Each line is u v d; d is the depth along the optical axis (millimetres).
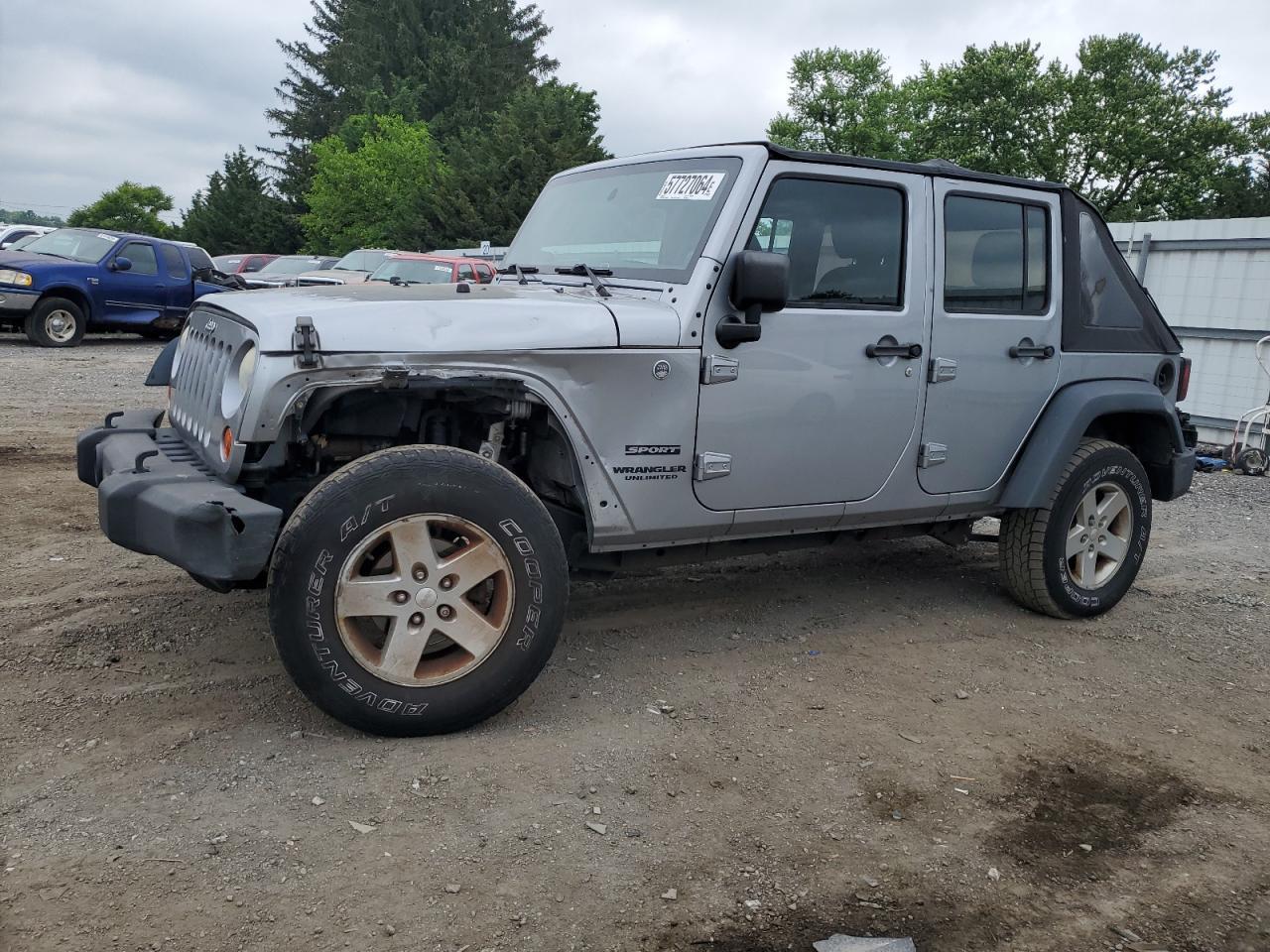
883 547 6281
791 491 4145
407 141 51000
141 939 2365
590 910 2586
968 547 6434
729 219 3803
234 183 61656
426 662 3381
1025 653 4582
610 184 4469
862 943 2510
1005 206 4633
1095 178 51312
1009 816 3170
